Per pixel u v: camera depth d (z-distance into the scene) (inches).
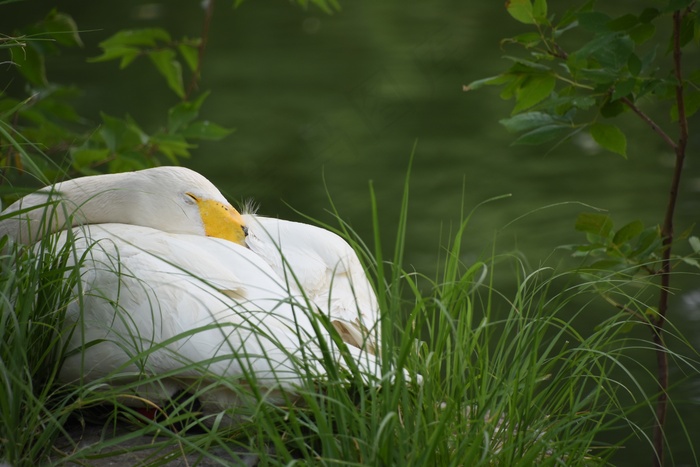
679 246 529.7
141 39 366.0
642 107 796.6
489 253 548.1
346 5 1168.8
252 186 671.1
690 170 668.1
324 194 656.4
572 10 253.1
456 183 666.8
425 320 190.4
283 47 991.6
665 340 410.9
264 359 193.9
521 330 204.2
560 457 195.2
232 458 196.4
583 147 738.8
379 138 761.6
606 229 253.8
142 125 755.4
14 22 1026.7
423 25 1059.3
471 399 196.5
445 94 860.0
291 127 773.3
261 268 219.9
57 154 466.3
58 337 200.7
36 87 362.3
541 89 257.0
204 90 858.1
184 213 249.0
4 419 181.3
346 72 903.1
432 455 179.8
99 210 252.4
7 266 208.5
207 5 374.6
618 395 360.5
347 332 231.9
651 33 249.4
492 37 1003.3
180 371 181.3
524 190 650.2
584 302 456.1
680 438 339.3
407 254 552.7
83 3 1127.0
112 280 206.7
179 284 204.8
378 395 190.2
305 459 180.9
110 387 190.1
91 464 194.1
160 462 183.5
